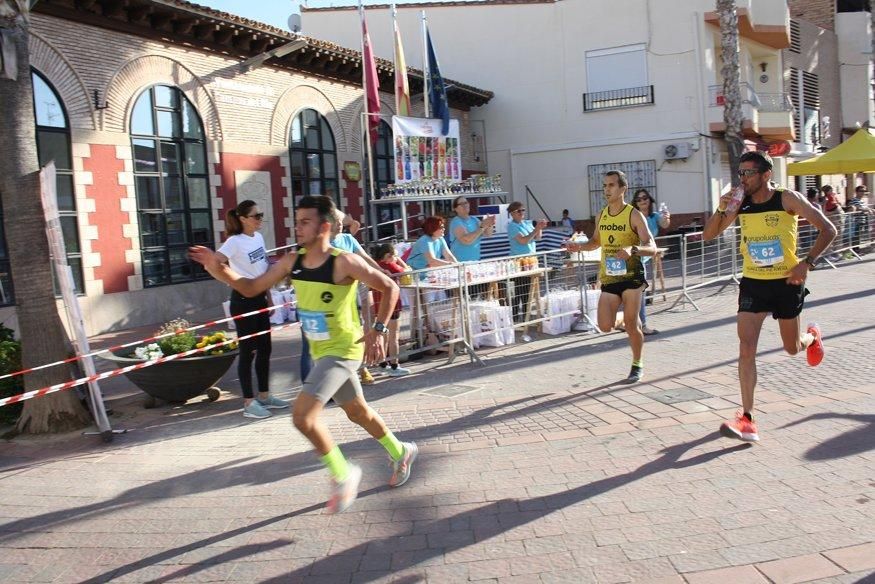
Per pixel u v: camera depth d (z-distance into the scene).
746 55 26.12
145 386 7.45
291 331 12.71
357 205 20.44
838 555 3.56
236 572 3.88
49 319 6.83
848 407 5.79
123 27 14.12
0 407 7.24
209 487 5.16
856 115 33.97
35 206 6.78
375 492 4.82
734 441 5.22
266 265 7.18
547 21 24.81
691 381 6.97
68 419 6.83
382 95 21.64
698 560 3.62
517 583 3.54
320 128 19.30
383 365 8.46
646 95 23.72
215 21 15.27
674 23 23.23
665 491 4.46
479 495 4.62
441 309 8.78
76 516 4.80
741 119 16.55
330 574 3.78
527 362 8.48
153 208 14.80
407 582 3.63
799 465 4.72
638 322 7.12
